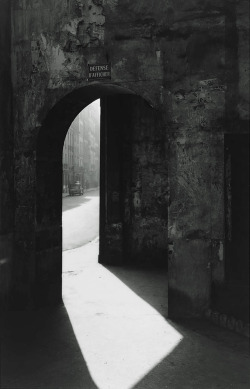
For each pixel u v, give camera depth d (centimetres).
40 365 318
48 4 442
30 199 449
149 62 416
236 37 389
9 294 453
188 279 413
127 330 391
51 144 472
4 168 441
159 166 727
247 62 385
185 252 413
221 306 398
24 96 453
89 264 729
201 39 402
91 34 428
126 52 421
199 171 406
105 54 425
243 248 386
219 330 387
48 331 389
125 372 307
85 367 315
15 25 457
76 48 433
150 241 730
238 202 389
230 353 340
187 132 410
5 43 449
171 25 409
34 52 448
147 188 730
